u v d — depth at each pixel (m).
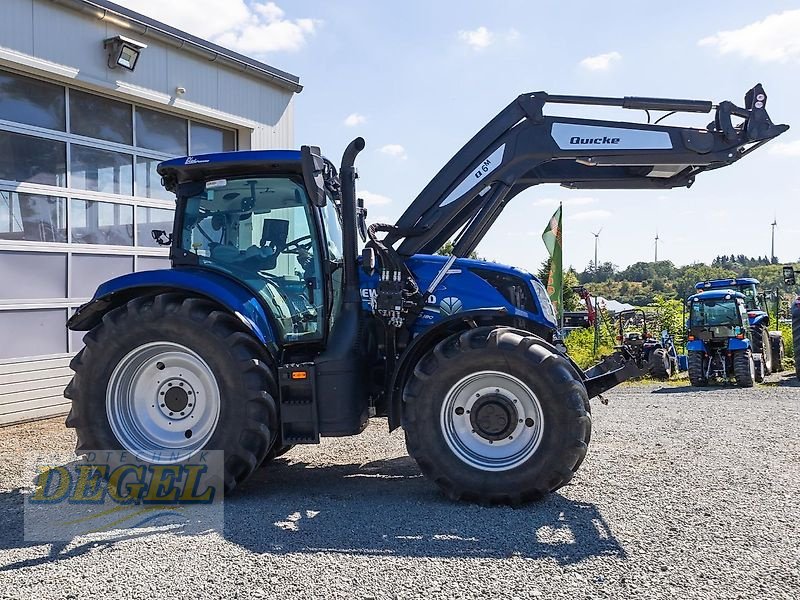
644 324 18.83
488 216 5.53
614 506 4.16
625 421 7.55
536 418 4.31
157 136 8.95
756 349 14.46
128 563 3.29
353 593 2.93
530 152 5.46
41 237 7.50
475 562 3.27
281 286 4.86
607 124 5.46
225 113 9.61
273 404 4.47
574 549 3.43
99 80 7.95
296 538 3.63
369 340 4.85
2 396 7.09
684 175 5.99
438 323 4.60
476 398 4.44
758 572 3.12
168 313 4.49
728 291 12.94
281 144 10.58
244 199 4.95
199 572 3.16
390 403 4.60
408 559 3.31
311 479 5.06
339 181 5.18
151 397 4.65
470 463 4.32
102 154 8.23
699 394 10.66
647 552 3.38
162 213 9.02
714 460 5.44
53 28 7.48
